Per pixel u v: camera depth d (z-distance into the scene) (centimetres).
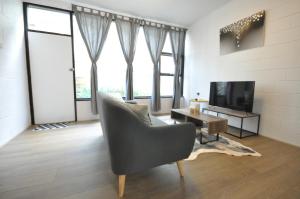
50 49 316
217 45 364
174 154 142
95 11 343
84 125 319
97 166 168
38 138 245
